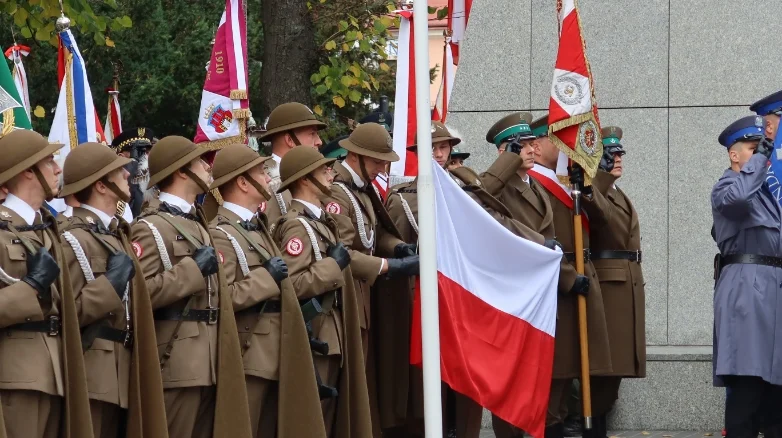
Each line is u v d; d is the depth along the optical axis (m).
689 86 14.46
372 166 10.33
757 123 11.55
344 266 9.34
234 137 12.28
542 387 10.70
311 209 9.56
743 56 14.40
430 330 8.53
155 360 7.93
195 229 8.56
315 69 21.97
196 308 8.41
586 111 11.67
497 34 14.63
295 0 18.08
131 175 11.39
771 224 10.89
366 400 9.59
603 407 12.30
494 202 11.04
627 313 12.20
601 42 14.61
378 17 21.72
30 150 7.40
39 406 7.23
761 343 10.80
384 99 14.59
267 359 8.85
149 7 28.66
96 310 7.54
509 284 10.64
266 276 8.81
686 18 14.48
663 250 14.40
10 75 10.09
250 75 28.27
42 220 7.57
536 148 12.05
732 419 11.05
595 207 11.80
